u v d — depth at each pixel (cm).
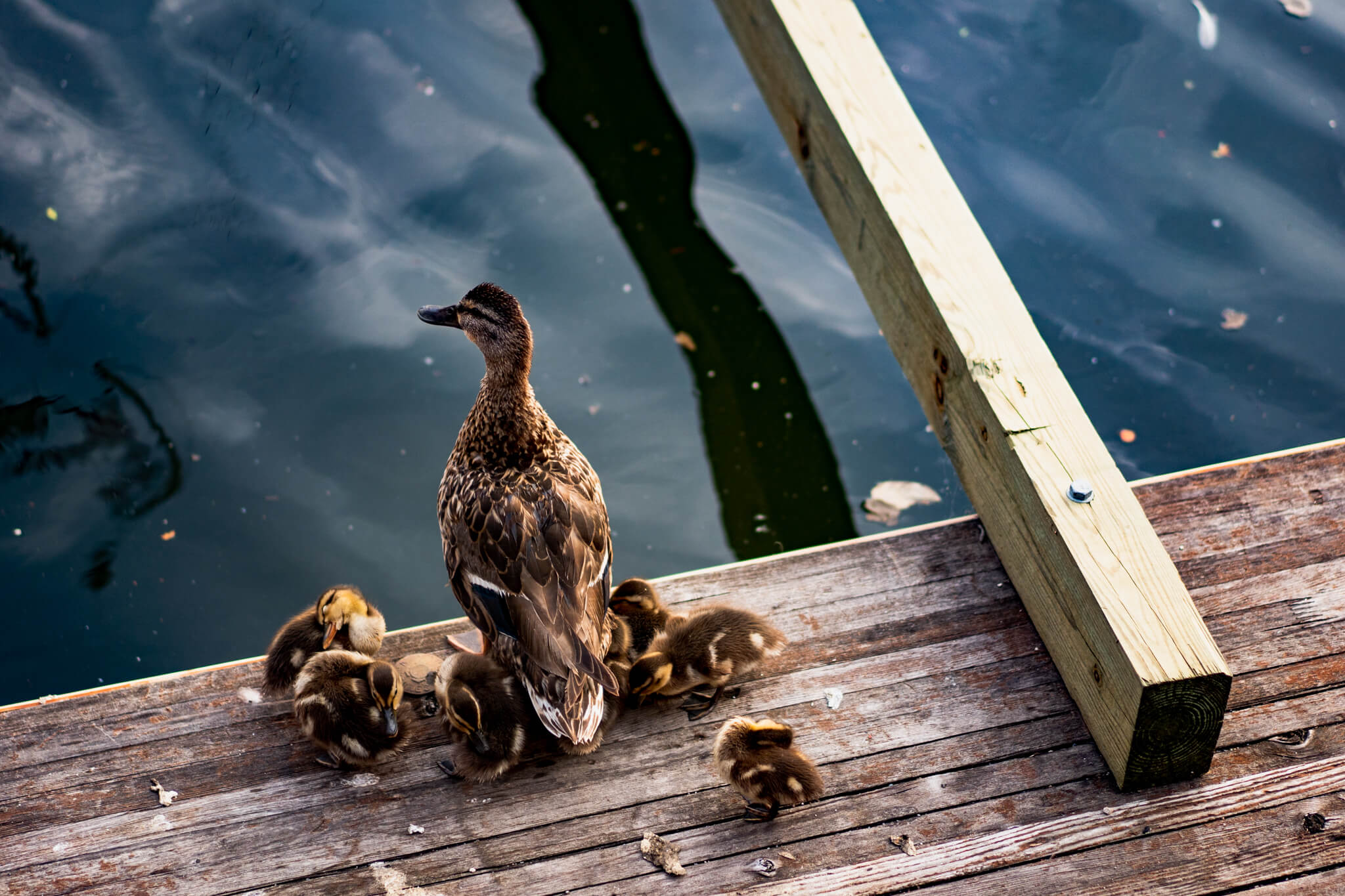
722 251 382
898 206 300
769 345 371
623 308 375
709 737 286
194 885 276
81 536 344
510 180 390
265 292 371
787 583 299
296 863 277
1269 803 278
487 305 291
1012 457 284
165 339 363
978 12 409
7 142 383
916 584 297
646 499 353
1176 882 273
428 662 294
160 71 402
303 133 394
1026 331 291
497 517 287
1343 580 294
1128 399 349
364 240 379
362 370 364
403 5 438
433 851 278
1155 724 273
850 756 283
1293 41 389
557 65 426
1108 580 276
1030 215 368
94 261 372
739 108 417
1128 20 400
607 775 283
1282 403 347
